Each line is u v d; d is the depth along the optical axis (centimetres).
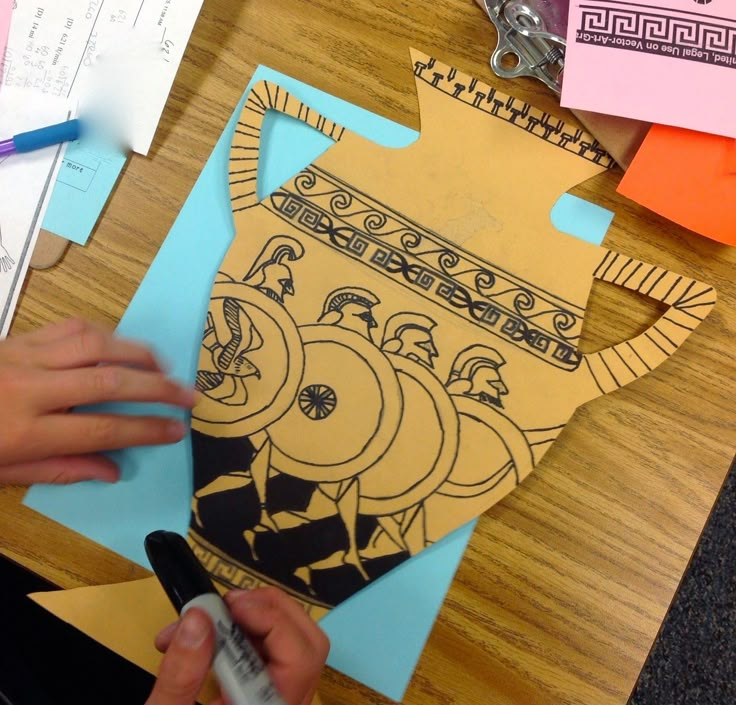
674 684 80
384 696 40
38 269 44
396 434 41
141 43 45
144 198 44
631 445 41
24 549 41
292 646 36
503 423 41
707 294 42
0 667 51
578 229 43
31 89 45
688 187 41
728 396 42
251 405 42
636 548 41
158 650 39
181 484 42
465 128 44
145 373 41
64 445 40
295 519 41
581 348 42
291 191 44
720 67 42
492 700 40
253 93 44
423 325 42
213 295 43
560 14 42
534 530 41
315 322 43
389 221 43
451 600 40
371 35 45
